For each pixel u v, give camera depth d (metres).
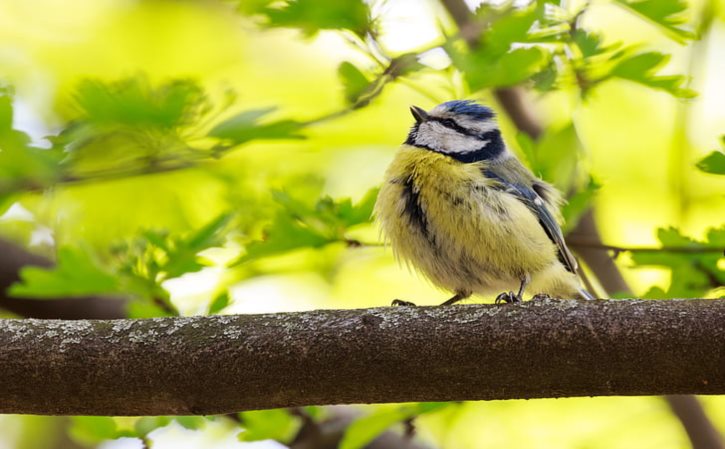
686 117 12.30
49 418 13.67
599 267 10.99
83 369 7.02
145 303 9.16
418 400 7.04
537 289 9.97
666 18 8.75
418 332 6.91
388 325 6.96
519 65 8.62
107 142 9.11
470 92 8.85
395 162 10.12
